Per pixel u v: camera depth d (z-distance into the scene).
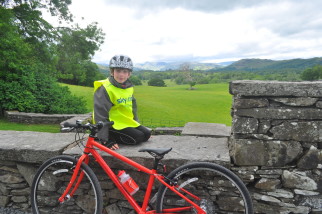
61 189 2.53
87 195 2.49
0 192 2.74
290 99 2.07
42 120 10.38
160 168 2.28
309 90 2.02
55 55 18.61
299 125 2.07
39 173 2.32
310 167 2.11
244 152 2.18
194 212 2.13
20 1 16.70
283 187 2.20
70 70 30.30
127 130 2.54
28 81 12.02
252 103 2.13
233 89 2.15
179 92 53.78
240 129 2.17
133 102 2.75
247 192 1.92
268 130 2.13
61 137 2.91
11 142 2.71
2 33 12.12
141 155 2.30
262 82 2.14
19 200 2.71
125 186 2.09
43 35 18.42
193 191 2.30
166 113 23.34
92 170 2.34
